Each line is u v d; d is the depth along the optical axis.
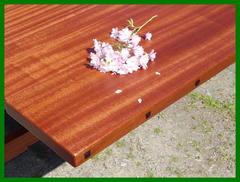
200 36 2.34
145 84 1.95
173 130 2.90
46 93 1.89
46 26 2.44
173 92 1.90
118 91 1.90
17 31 2.39
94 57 2.05
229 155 2.74
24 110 1.79
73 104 1.82
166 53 2.18
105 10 2.62
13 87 1.93
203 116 3.03
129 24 2.47
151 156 2.71
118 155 2.71
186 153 2.73
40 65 2.09
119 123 1.72
